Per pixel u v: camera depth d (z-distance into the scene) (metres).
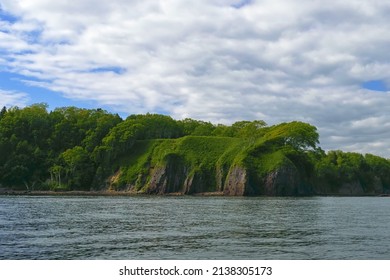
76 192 179.88
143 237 37.69
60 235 38.84
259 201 113.62
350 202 110.69
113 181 196.50
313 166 188.88
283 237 37.97
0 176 188.50
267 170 169.12
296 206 87.94
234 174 171.75
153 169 195.00
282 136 185.38
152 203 99.62
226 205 91.19
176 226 46.62
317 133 190.75
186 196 165.00
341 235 39.47
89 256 29.20
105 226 46.38
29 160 195.38
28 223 48.81
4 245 33.19
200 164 187.75
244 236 38.53
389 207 85.94
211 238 37.22
